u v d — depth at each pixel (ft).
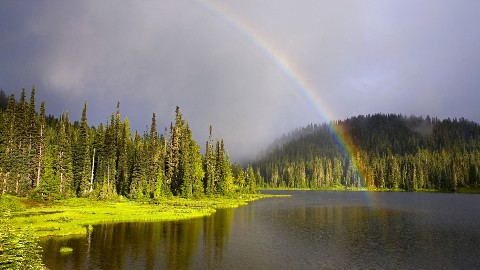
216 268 117.39
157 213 237.86
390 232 192.95
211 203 349.82
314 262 128.26
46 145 349.00
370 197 540.52
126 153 414.62
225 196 456.45
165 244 150.71
